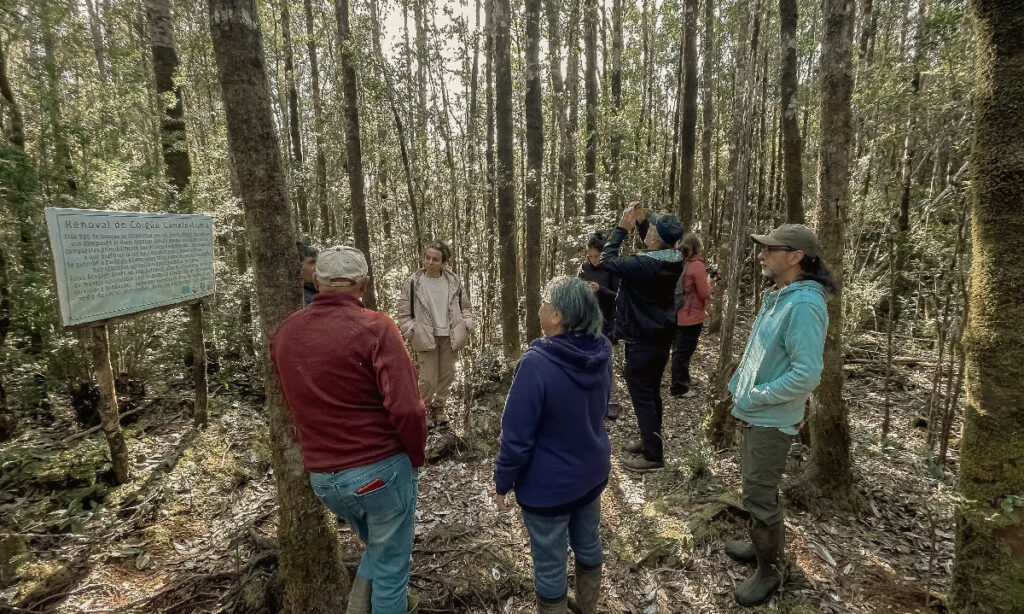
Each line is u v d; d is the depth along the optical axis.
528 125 4.74
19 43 4.00
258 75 1.83
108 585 2.37
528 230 4.88
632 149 7.01
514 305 5.11
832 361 2.75
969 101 2.89
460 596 2.28
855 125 5.49
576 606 2.12
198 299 3.79
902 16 6.42
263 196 1.87
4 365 3.58
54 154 3.76
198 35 6.95
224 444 3.74
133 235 3.14
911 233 3.64
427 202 5.23
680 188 6.39
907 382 4.55
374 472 1.66
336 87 6.08
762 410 2.09
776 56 8.94
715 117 10.10
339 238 7.25
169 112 5.07
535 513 1.84
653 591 2.29
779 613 2.09
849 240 5.33
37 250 3.62
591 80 6.71
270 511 2.95
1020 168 1.41
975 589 1.56
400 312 3.91
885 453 3.16
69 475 3.12
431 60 4.86
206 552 2.62
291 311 1.95
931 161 5.16
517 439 1.74
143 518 2.83
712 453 3.20
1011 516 1.47
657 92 11.21
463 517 2.93
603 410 1.91
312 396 1.63
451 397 4.66
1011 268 1.45
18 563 2.42
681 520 2.71
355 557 2.44
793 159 4.46
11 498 2.91
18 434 3.65
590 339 1.84
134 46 6.73
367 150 6.34
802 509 2.80
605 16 8.10
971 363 1.58
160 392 4.43
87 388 3.88
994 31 1.44
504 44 4.49
